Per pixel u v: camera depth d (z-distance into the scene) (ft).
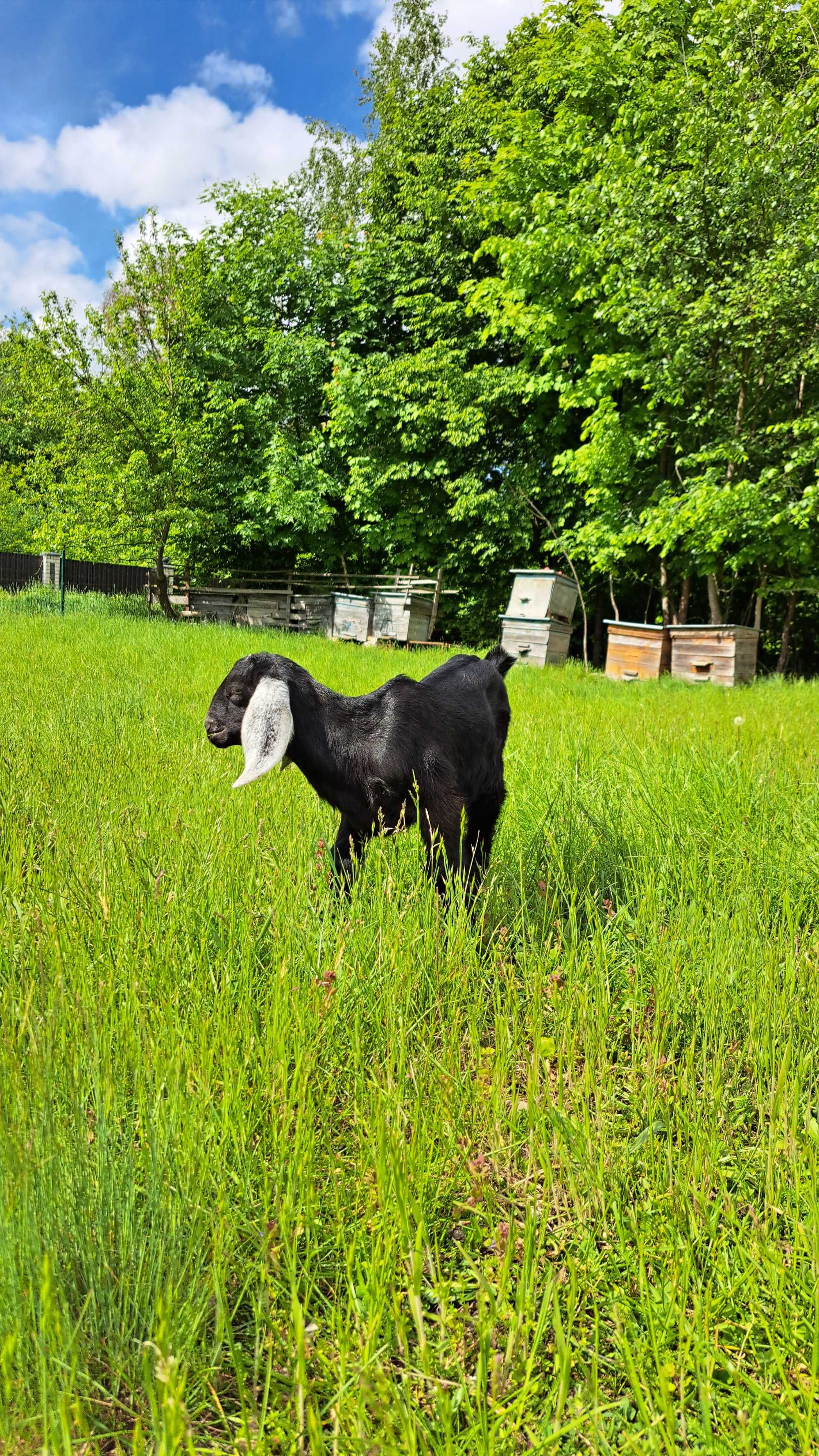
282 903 11.04
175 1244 6.26
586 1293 6.76
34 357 86.17
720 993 10.19
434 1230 7.38
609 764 20.35
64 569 77.20
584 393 63.10
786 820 15.16
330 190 120.67
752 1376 6.14
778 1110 8.25
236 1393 5.98
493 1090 8.50
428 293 83.76
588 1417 5.17
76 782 16.61
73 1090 7.12
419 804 12.71
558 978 10.46
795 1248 6.66
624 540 58.75
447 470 76.89
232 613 91.81
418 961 10.69
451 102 86.17
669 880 13.53
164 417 80.79
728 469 55.98
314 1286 6.40
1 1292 5.48
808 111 53.16
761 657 78.33
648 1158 8.07
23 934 9.91
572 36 71.87
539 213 62.64
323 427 85.76
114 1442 5.57
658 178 58.85
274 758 11.55
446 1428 4.87
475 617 83.05
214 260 91.91
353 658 46.09
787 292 49.80
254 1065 8.35
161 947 9.91
